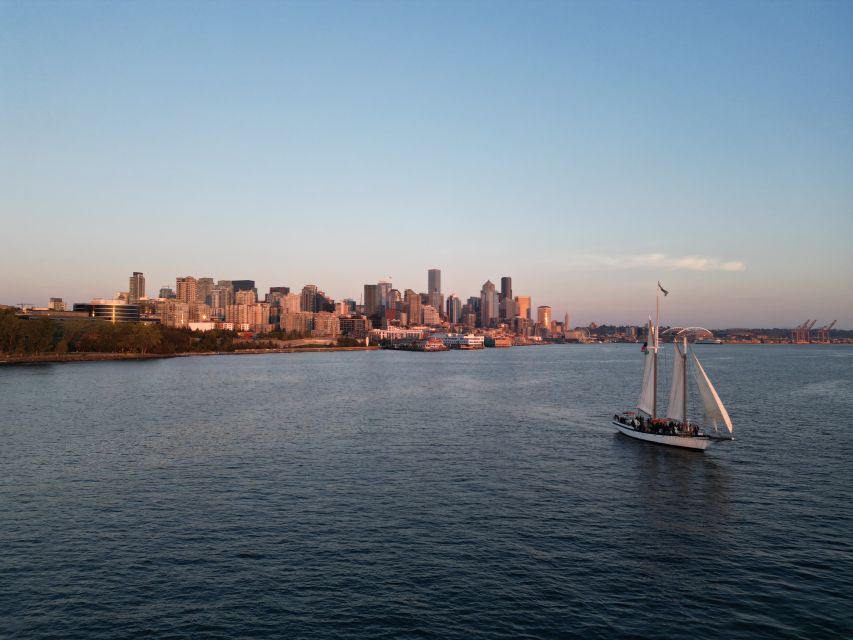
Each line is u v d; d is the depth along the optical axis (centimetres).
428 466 9156
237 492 7688
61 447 10462
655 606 4778
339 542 6000
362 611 4672
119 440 11125
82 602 4791
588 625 4494
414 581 5166
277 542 5994
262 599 4847
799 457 9862
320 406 16312
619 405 16775
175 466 9069
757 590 5041
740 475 8712
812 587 5097
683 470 9000
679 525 6581
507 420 13862
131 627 4438
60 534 6188
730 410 15325
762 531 6400
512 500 7438
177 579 5184
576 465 9294
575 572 5362
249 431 12188
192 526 6438
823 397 18275
